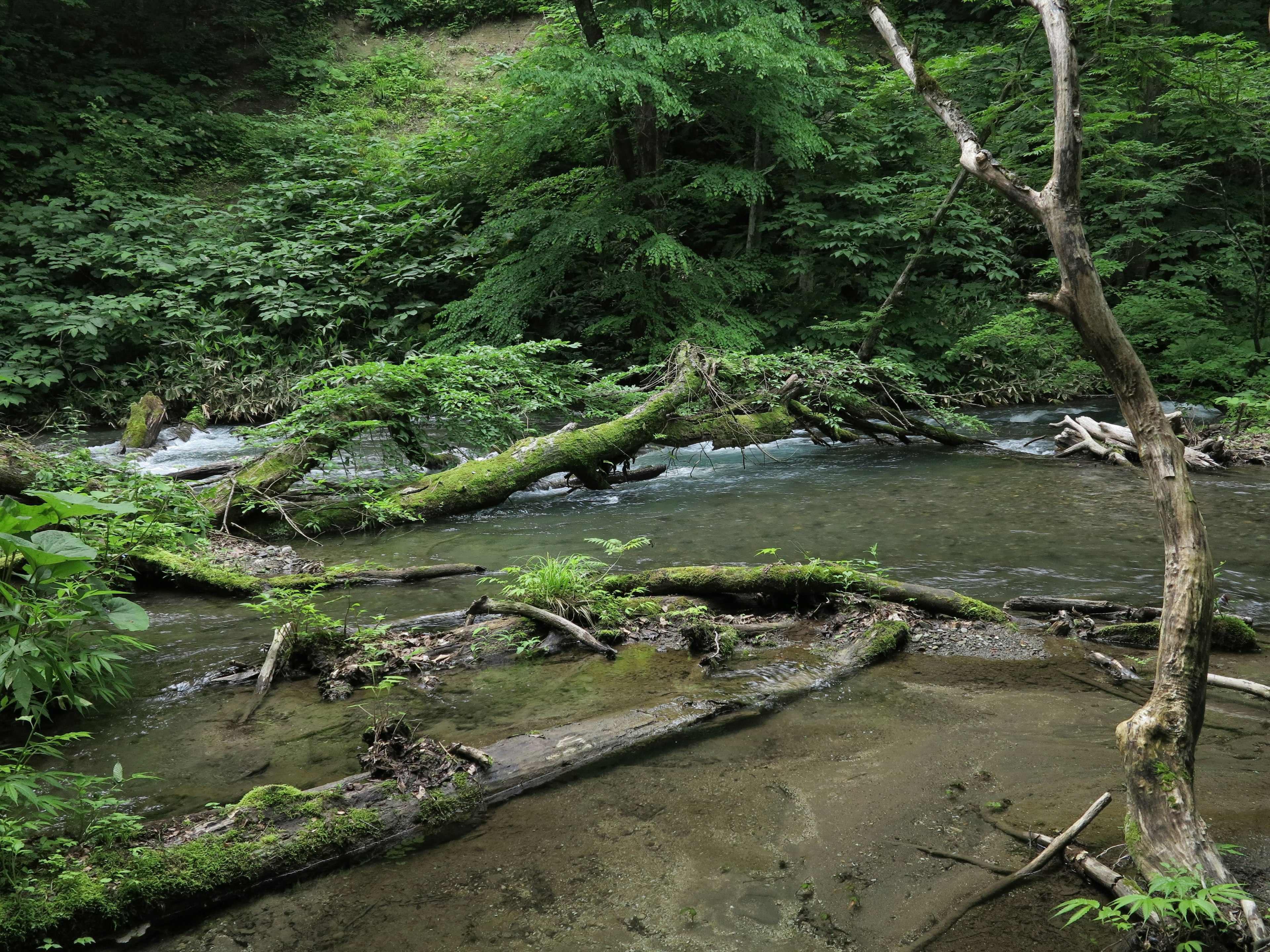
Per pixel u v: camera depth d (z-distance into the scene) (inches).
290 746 133.3
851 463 396.8
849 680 156.4
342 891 98.2
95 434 506.0
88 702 136.8
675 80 498.3
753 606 198.4
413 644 173.5
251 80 879.1
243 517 277.0
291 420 314.7
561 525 287.4
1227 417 462.6
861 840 105.3
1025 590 208.2
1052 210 96.4
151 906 93.4
